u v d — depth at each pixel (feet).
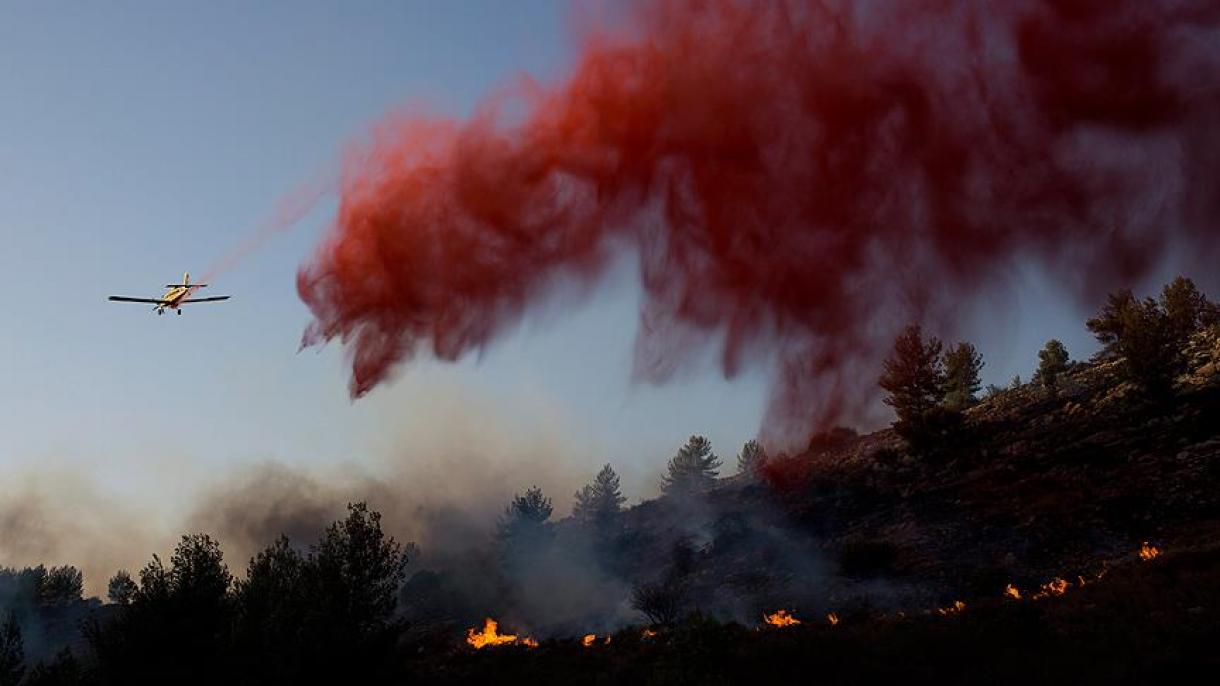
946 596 126.72
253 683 82.28
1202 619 68.54
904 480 196.95
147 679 82.74
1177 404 169.27
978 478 178.50
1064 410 197.88
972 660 73.67
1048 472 165.58
